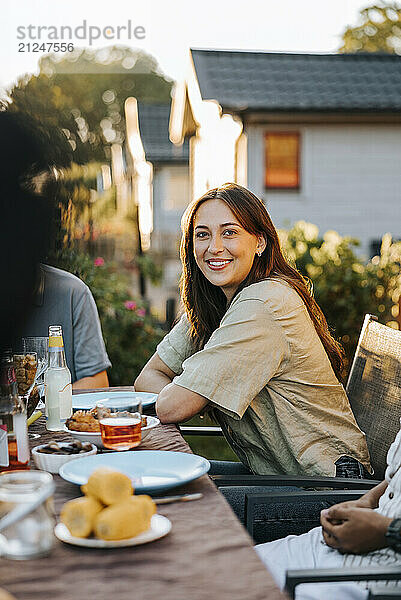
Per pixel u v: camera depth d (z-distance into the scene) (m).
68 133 5.08
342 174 14.77
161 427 2.41
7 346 2.37
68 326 3.37
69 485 1.80
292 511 2.35
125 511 1.40
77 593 1.21
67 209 3.30
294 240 6.22
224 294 2.86
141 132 19.75
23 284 2.35
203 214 2.67
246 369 2.43
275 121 14.09
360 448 2.57
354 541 1.82
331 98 14.20
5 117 2.33
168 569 1.30
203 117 12.62
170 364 3.06
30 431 2.35
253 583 1.25
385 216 14.91
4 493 1.35
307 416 2.54
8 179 2.29
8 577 1.27
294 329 2.50
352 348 5.87
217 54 15.32
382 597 1.42
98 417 2.09
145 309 6.43
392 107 14.04
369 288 5.88
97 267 6.36
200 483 1.81
